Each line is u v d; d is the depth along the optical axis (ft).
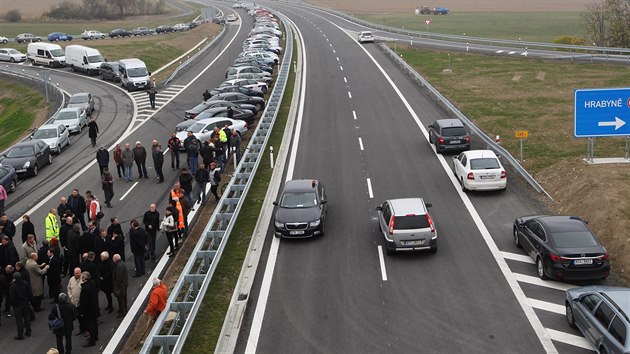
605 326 45.37
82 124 141.08
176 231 71.51
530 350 48.98
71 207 76.23
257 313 57.36
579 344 49.44
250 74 169.78
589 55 186.29
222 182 97.04
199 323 55.77
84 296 52.47
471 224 76.18
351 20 352.28
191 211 85.15
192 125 119.14
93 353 51.96
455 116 129.80
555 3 500.74
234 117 130.11
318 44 254.88
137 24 411.34
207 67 220.02
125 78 184.85
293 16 400.06
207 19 362.53
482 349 49.57
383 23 368.68
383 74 180.55
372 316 55.72
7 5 515.91
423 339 51.52
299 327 54.49
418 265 65.98
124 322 56.70
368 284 62.13
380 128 124.16
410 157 104.53
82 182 101.45
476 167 85.81
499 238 71.56
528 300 57.11
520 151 104.58
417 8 463.83
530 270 63.26
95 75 211.82
